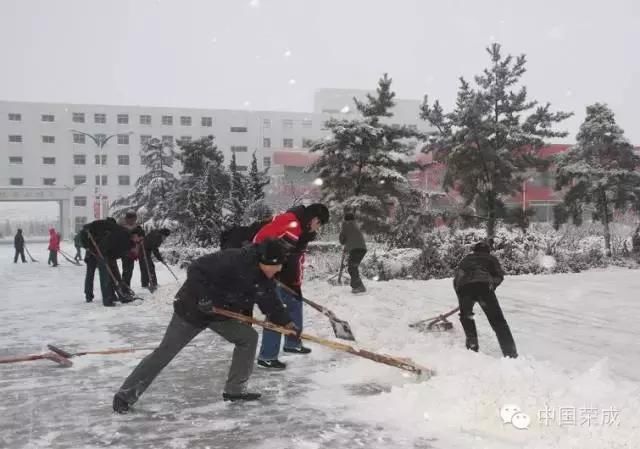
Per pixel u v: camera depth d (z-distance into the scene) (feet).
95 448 13.17
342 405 15.99
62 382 18.38
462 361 18.88
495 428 14.02
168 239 89.76
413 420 14.78
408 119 281.74
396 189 62.80
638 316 29.43
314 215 20.72
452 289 38.09
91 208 235.81
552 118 61.11
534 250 53.47
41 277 57.57
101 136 172.45
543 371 17.12
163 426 14.52
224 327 16.11
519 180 61.82
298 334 16.69
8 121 230.07
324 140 61.87
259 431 14.17
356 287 36.09
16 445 13.34
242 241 25.09
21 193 192.03
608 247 62.59
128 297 36.01
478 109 57.57
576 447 12.75
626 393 15.57
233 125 245.24
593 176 65.46
